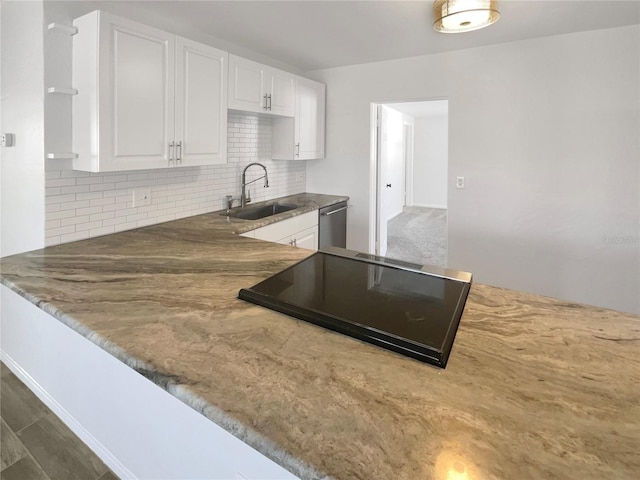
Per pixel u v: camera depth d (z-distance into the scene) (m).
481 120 3.30
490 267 3.40
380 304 1.30
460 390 0.87
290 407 0.82
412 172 10.02
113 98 2.04
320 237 3.68
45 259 1.89
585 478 0.63
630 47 2.73
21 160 2.24
